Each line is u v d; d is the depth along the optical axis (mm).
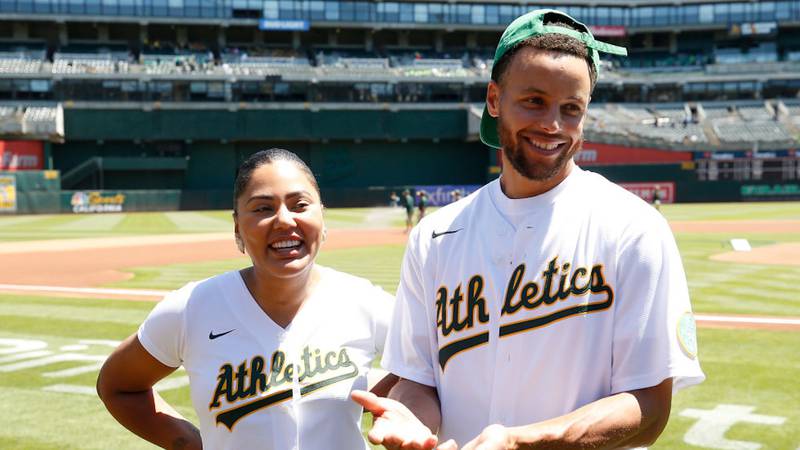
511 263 2062
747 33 54438
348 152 51188
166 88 47500
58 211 41719
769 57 55219
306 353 2441
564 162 2000
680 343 1910
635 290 1930
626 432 1852
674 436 4602
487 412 2062
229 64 50188
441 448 1763
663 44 57688
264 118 48531
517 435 1781
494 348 2045
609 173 45844
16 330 8211
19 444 4559
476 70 52844
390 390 2389
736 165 45188
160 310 2521
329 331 2480
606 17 55500
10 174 40500
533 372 1978
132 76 46781
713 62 55281
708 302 9961
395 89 50344
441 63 53625
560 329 1960
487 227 2141
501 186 2182
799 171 44656
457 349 2113
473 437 2078
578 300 1960
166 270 14539
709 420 4895
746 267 14297
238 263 15969
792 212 35031
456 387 2121
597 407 1854
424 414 2113
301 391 2406
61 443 4578
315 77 49000
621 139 46688
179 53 51031
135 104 46938
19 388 5828
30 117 44375
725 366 6355
